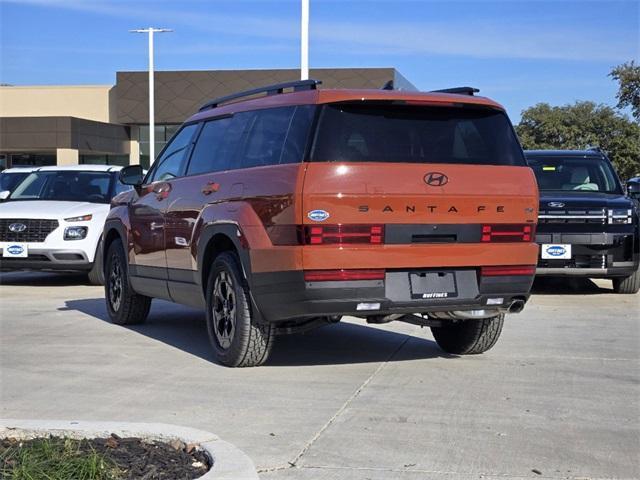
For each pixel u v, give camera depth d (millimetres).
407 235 5992
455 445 4762
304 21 18672
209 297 6922
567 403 5672
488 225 6254
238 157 6773
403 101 6215
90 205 12836
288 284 5906
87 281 13719
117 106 46969
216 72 45312
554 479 4230
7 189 13742
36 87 50562
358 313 5977
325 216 5793
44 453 4289
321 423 5188
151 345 7805
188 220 7230
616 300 11172
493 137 6477
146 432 4684
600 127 51000
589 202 11203
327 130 5984
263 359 6648
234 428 5086
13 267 12297
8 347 7699
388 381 6301
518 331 8578
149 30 40562
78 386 6168
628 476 4281
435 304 6125
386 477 4258
